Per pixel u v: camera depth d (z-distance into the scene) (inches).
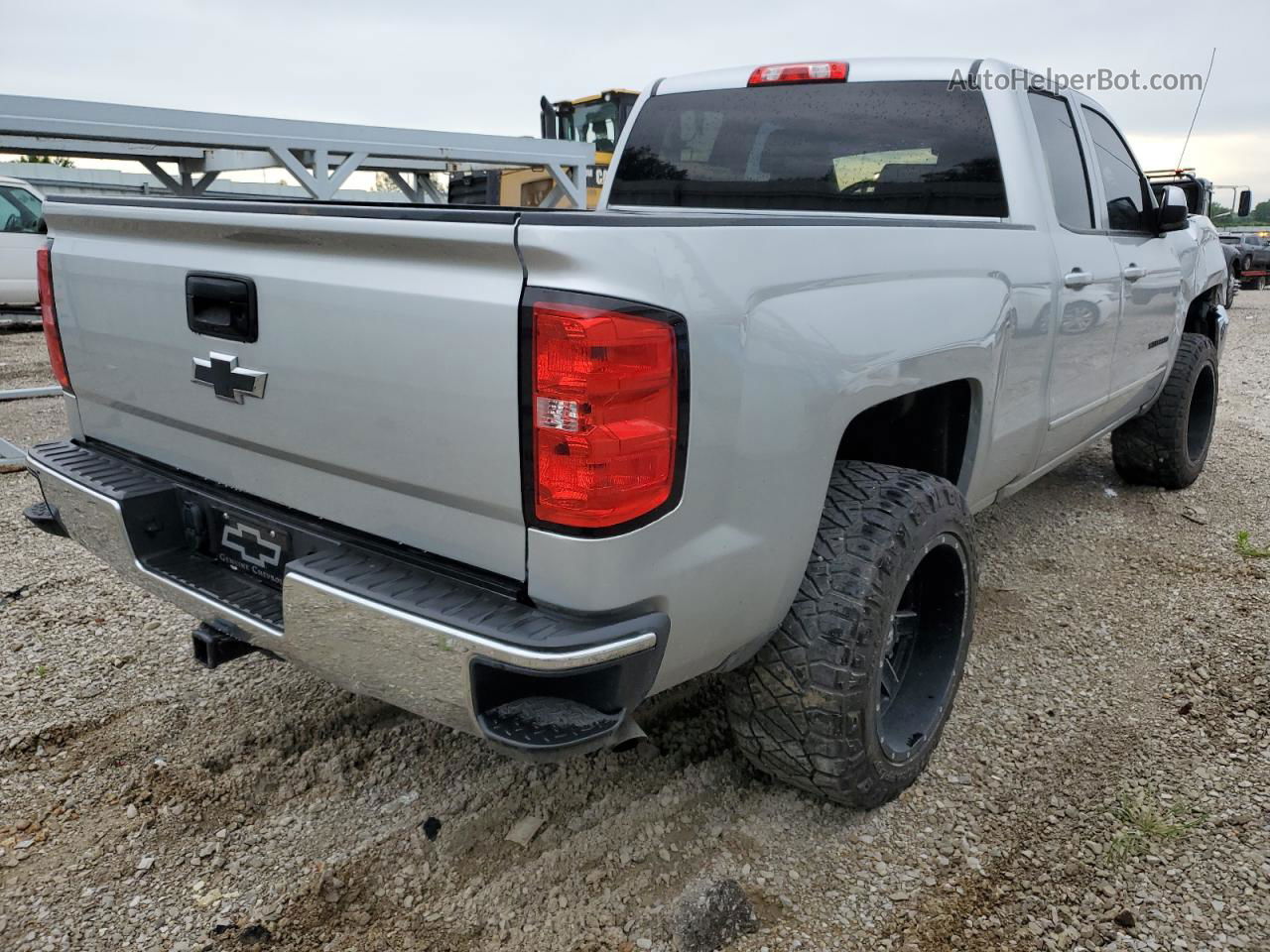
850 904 85.4
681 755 106.7
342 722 112.6
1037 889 87.4
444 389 69.3
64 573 154.5
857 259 86.3
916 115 134.1
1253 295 879.7
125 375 96.4
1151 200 180.1
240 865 89.7
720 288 71.1
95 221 95.1
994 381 109.1
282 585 87.9
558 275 64.2
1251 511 193.0
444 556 75.3
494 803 98.5
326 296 74.7
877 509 90.0
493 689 69.3
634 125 165.2
